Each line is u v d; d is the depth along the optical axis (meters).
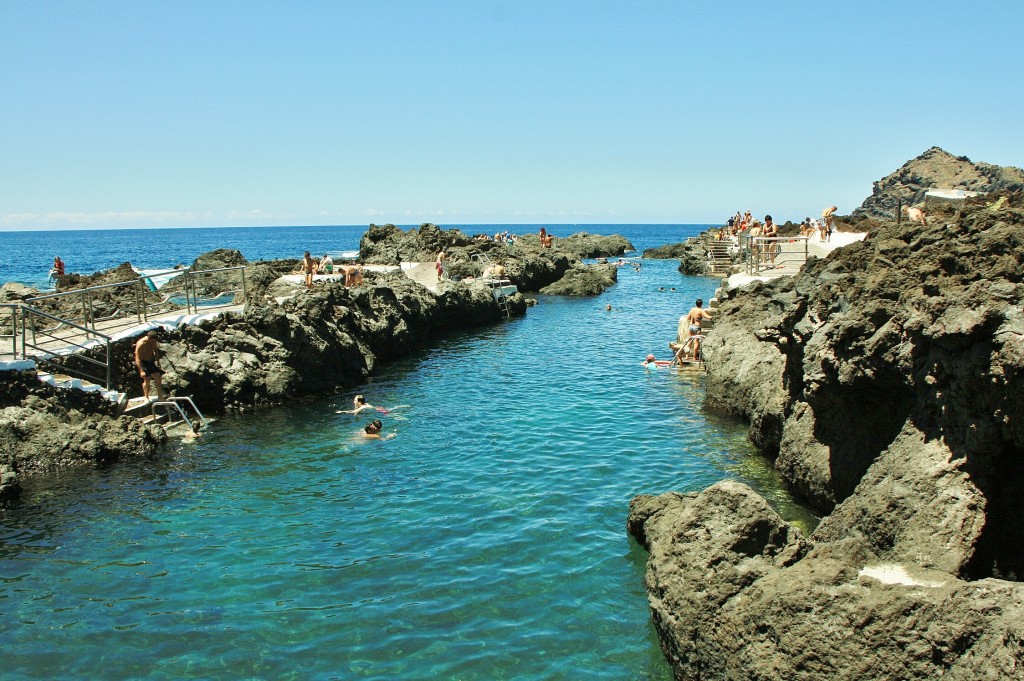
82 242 197.38
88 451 16.14
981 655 6.18
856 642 6.87
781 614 7.33
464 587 10.75
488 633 9.58
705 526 8.56
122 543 12.42
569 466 15.88
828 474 12.46
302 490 14.80
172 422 19.44
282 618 10.00
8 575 11.30
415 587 10.77
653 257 97.81
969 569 8.16
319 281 35.41
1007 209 13.27
